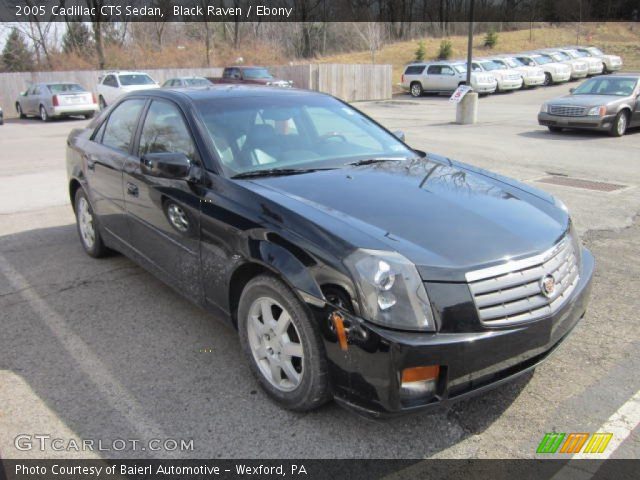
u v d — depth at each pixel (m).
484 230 2.84
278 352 2.93
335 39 47.22
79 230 5.52
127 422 2.88
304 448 2.68
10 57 36.38
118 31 38.19
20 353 3.57
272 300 2.87
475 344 2.46
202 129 3.64
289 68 29.70
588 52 36.91
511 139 13.68
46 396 3.10
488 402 3.04
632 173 9.36
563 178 8.98
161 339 3.74
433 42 48.62
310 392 2.73
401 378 2.42
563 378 3.25
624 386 3.17
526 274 2.65
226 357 3.51
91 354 3.55
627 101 14.02
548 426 2.84
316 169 3.59
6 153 12.73
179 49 39.91
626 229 6.13
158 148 3.96
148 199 3.88
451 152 11.62
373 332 2.42
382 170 3.65
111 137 4.71
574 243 3.18
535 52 36.28
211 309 3.41
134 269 5.03
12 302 4.35
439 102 27.70
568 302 2.83
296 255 2.69
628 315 4.04
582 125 13.93
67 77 29.19
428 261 2.53
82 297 4.43
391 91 31.56
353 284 2.47
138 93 4.59
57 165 10.92
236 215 3.06
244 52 41.88
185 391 3.14
